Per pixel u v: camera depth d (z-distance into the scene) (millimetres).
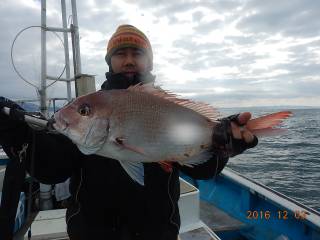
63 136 1968
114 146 1706
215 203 5266
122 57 2180
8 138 1689
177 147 1796
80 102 1727
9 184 1658
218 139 1788
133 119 1727
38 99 5512
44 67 5582
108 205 1982
